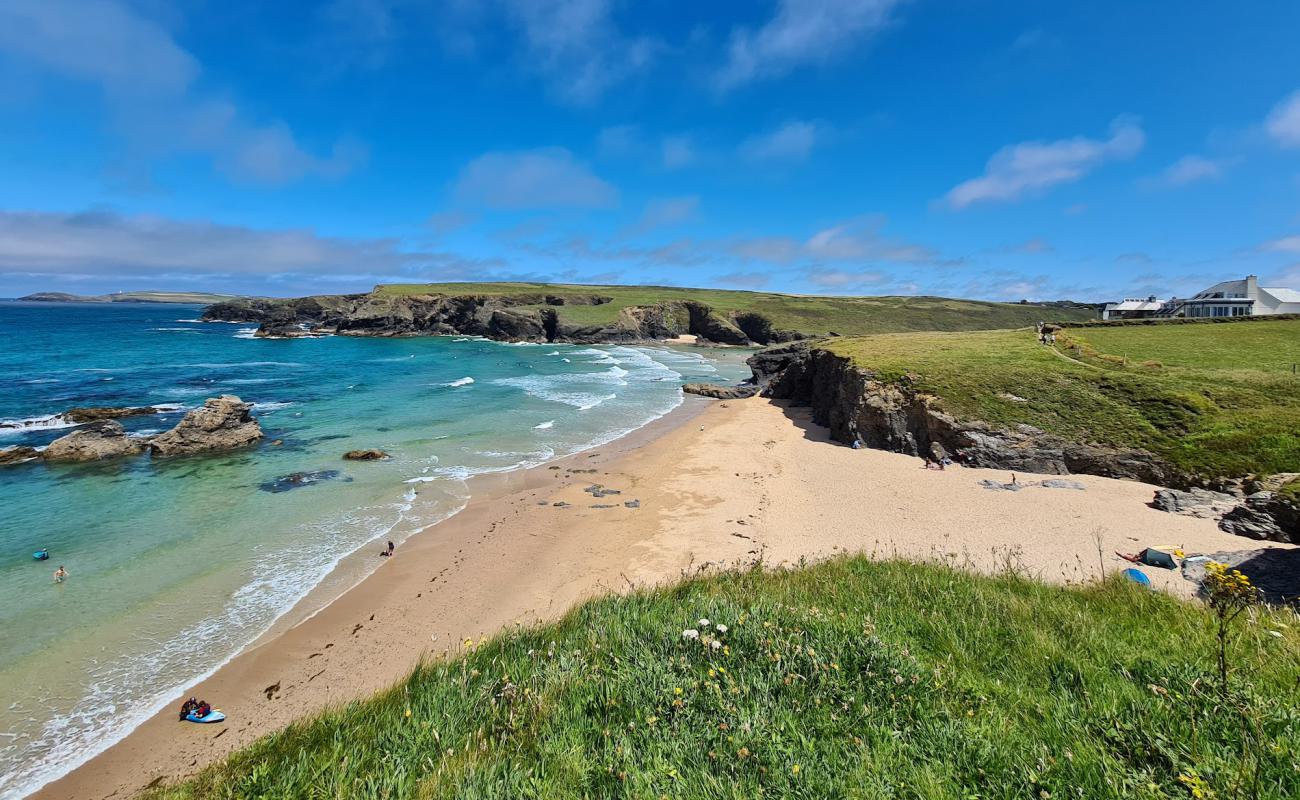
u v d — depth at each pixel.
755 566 9.96
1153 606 6.58
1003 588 7.75
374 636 14.26
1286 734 3.70
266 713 11.52
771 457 32.78
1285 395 27.86
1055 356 40.06
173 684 12.34
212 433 30.91
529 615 15.09
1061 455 28.14
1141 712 4.12
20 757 10.31
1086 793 3.39
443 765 3.97
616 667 5.15
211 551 18.53
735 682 4.71
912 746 3.95
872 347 49.44
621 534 21.03
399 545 19.64
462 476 27.69
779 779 3.58
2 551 17.94
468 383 57.75
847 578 8.41
